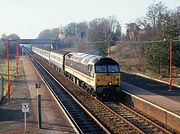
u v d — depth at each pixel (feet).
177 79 192.54
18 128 98.78
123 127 104.47
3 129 97.76
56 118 111.14
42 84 207.62
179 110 111.75
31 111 123.34
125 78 211.41
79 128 98.53
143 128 102.58
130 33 393.50
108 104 144.25
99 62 150.92
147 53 225.15
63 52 281.74
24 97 157.38
